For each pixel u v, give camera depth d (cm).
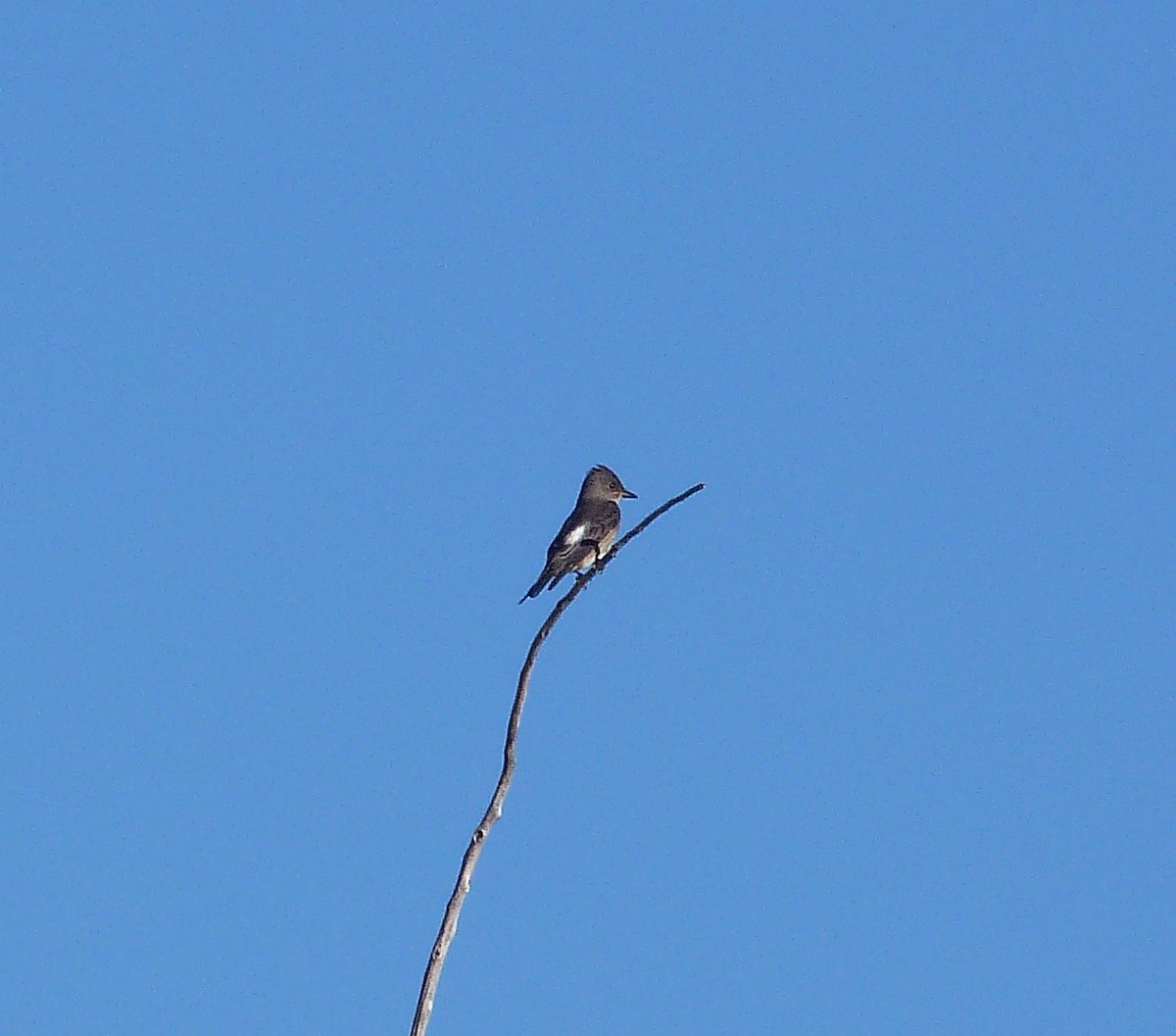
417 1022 1235
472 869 1291
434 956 1252
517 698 1371
